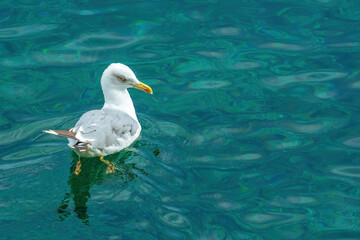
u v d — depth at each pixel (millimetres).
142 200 9266
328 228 8930
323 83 12719
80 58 13484
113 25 14656
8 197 9125
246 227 8875
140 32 14461
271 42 14133
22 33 14195
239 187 9766
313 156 10602
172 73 13164
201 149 10781
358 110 11867
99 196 9305
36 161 10117
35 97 12188
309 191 9719
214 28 14656
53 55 13531
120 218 8820
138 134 10859
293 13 15227
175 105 12180
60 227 8547
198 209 9156
